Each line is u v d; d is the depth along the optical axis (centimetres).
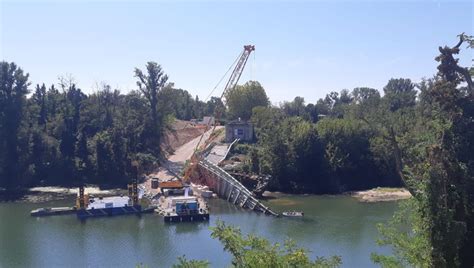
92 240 10000
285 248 3128
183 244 9669
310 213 12344
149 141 19975
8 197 15000
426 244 3994
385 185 16362
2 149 16650
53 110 19838
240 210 12825
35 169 16862
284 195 15212
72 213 12488
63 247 9500
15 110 16912
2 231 10750
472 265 4178
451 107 4353
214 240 9931
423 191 4100
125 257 8844
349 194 15300
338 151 16362
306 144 16250
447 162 4062
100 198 13612
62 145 18175
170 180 16075
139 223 11488
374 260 4369
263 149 16500
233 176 15388
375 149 16388
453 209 3984
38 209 12650
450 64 4497
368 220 11369
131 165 16888
